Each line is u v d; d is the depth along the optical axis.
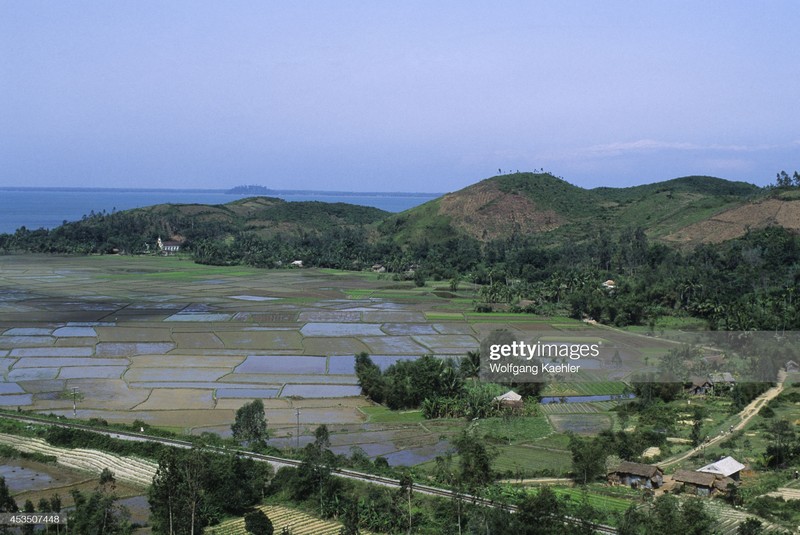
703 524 69.75
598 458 91.00
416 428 112.38
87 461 94.25
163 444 97.31
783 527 73.19
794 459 95.56
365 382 129.75
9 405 118.69
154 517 74.06
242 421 102.75
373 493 81.00
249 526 73.00
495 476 88.88
